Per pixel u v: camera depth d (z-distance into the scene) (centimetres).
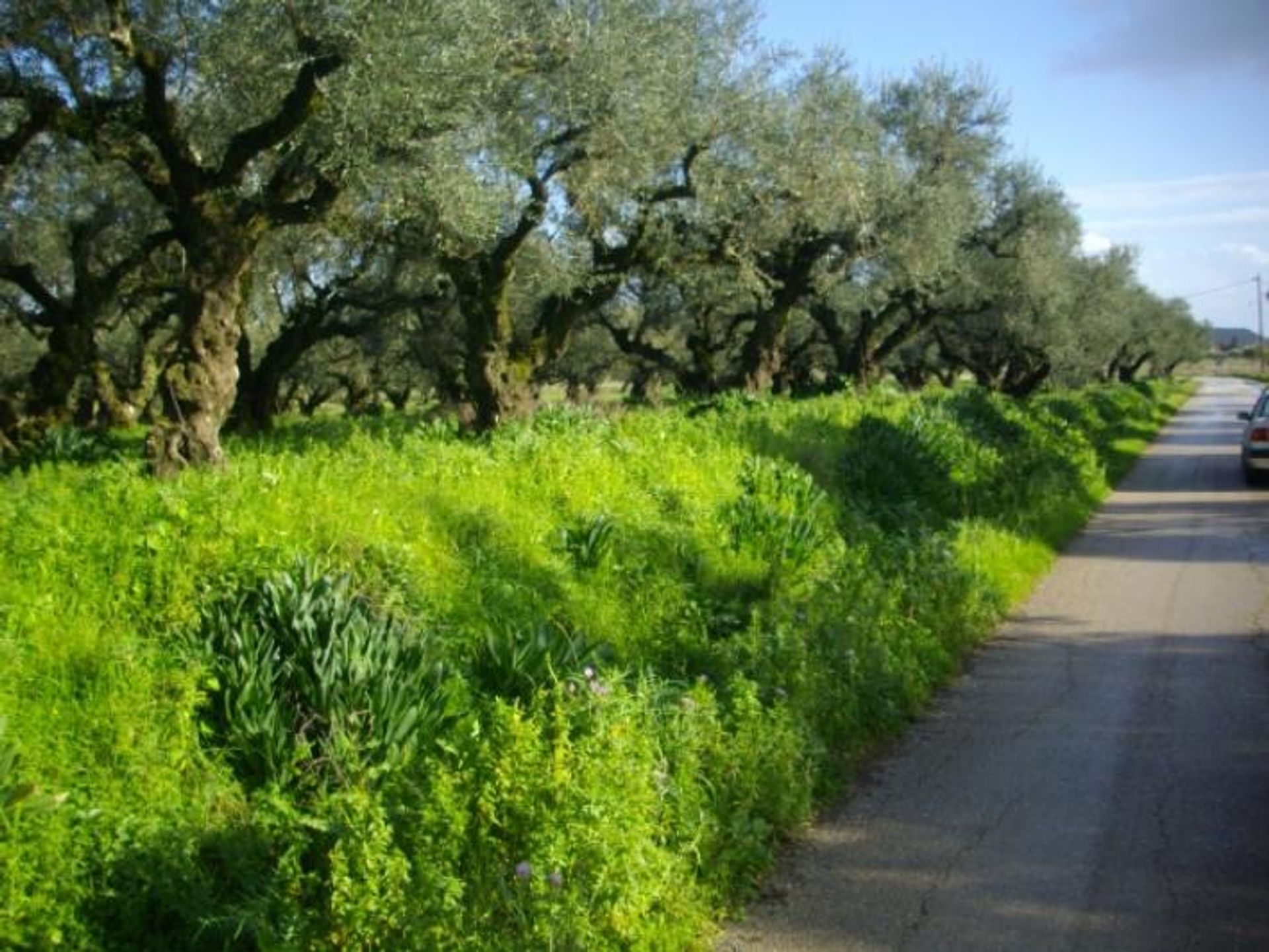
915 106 2445
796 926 438
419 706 500
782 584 862
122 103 1031
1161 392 5553
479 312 1521
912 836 520
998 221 2948
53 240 1828
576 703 475
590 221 1609
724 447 1293
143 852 388
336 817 414
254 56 998
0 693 450
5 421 1598
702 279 2189
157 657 509
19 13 930
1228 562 1230
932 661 790
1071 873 477
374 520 730
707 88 1575
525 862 390
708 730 549
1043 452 1892
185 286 954
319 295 1973
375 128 998
